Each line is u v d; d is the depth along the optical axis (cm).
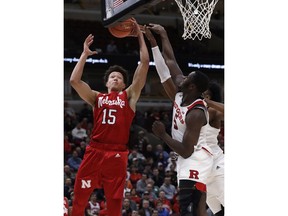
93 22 1483
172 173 1116
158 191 1046
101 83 1404
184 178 427
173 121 451
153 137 1373
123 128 440
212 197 492
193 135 423
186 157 429
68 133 1235
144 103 1475
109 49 1438
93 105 450
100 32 1475
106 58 1322
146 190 1020
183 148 423
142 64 443
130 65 1333
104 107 440
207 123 439
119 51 1449
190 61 1388
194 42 1480
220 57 1434
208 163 434
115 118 438
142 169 1127
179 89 457
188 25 536
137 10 408
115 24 449
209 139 484
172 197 1048
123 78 463
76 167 1095
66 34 1459
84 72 1382
